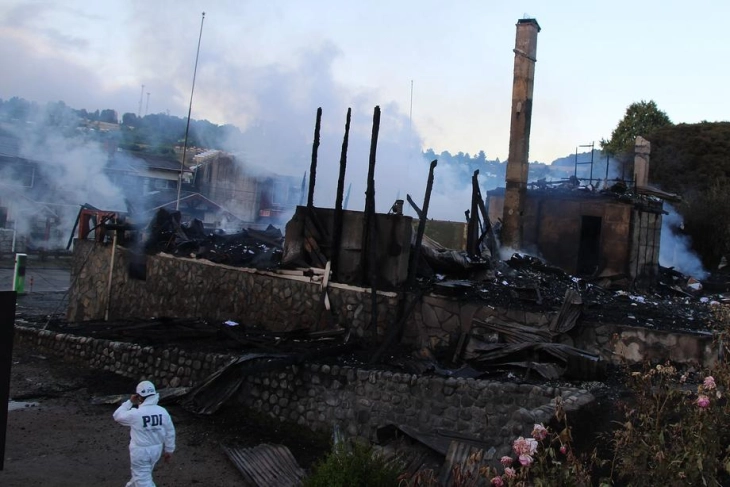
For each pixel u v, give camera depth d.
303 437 10.27
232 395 11.10
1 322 5.72
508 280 13.52
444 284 12.08
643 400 5.59
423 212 12.94
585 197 17.44
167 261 15.37
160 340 13.20
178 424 10.54
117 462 8.90
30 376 12.69
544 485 4.60
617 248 16.69
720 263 28.80
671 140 35.94
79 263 17.41
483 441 8.70
